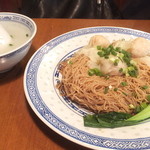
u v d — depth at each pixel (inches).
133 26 15.7
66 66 11.8
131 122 8.7
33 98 9.3
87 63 11.6
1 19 13.1
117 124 8.5
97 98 10.3
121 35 13.7
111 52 10.9
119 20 16.4
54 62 11.7
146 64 11.4
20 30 12.9
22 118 9.4
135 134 8.0
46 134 8.7
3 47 11.5
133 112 9.8
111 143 7.6
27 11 21.8
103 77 11.1
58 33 14.9
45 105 9.1
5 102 10.1
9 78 11.4
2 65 10.4
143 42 11.3
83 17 21.1
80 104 10.1
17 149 8.2
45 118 8.4
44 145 8.3
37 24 15.7
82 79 11.1
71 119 8.7
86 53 12.0
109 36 13.7
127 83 10.7
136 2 24.4
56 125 8.2
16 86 11.0
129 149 7.4
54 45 12.5
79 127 8.3
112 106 10.0
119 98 10.2
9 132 8.8
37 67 11.1
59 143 8.4
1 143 8.4
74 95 10.3
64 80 10.9
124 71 10.8
